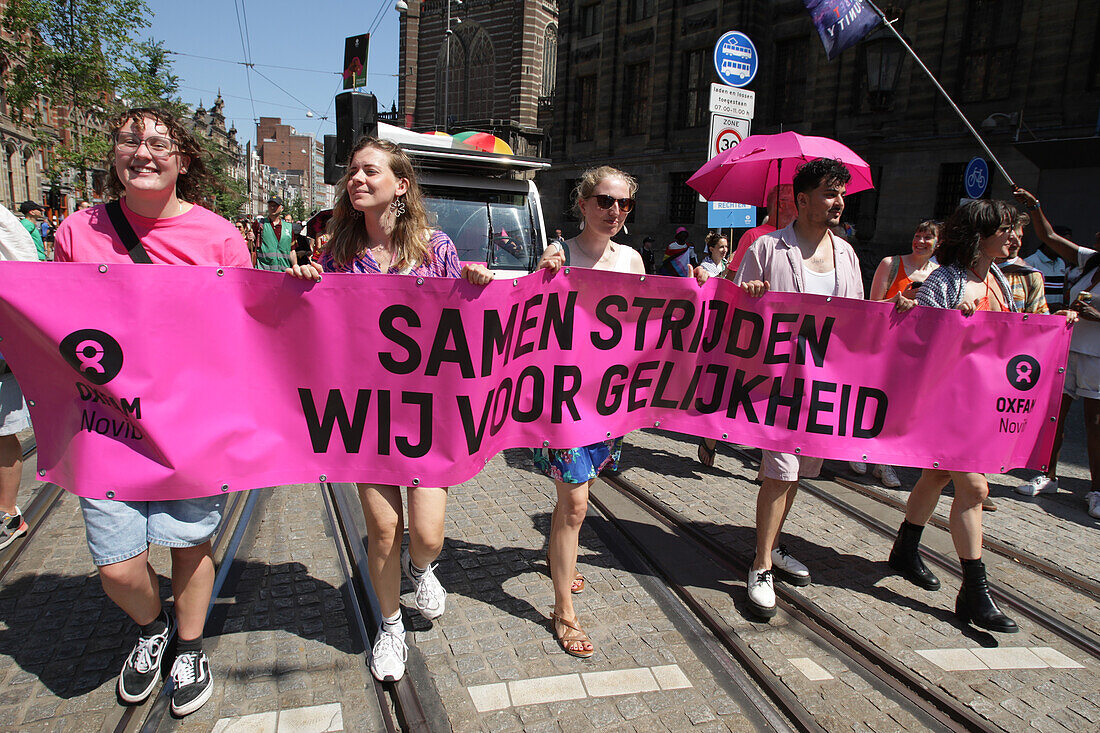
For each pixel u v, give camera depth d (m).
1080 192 11.42
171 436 2.38
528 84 41.81
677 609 3.30
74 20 20.06
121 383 2.34
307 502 4.40
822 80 19.41
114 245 2.40
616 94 26.38
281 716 2.47
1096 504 4.70
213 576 2.58
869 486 5.13
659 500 4.74
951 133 16.47
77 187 21.67
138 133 2.27
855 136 18.61
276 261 12.32
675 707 2.60
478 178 7.16
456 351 2.65
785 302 3.23
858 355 3.28
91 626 2.99
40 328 2.28
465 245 6.83
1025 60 15.17
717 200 6.36
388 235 2.77
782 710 2.65
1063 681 2.85
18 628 2.96
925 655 2.99
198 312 2.42
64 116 27.44
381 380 2.65
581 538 4.12
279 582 3.40
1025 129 14.69
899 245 17.73
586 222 3.23
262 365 2.56
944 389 3.31
